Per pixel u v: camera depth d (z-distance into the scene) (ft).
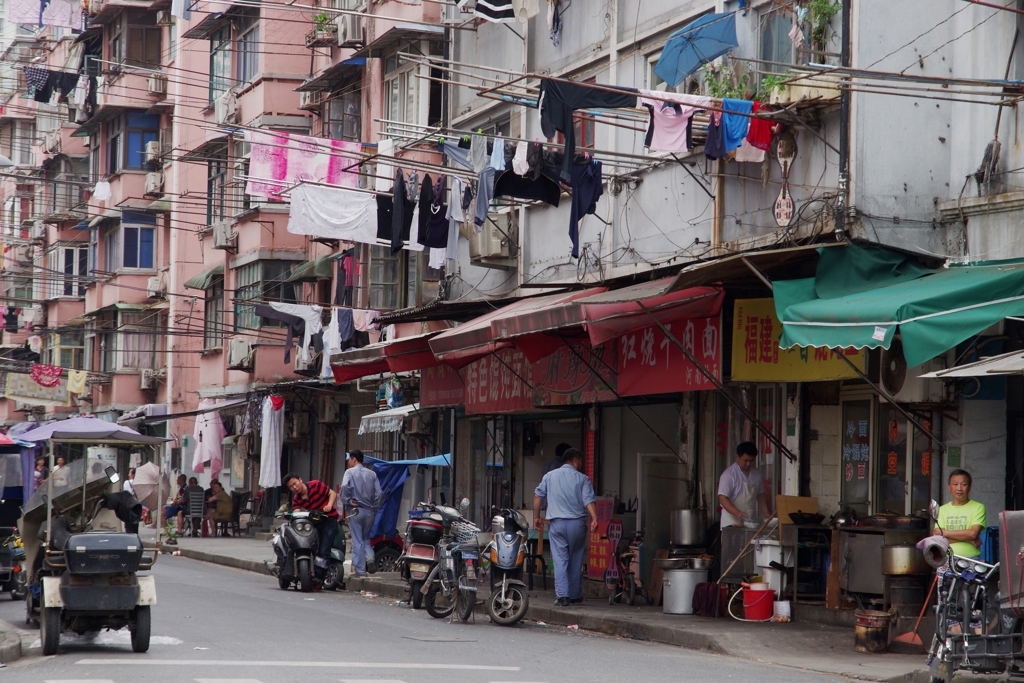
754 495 45.34
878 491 43.14
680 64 45.27
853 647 36.32
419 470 85.20
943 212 40.27
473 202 58.18
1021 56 38.60
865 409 43.91
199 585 60.75
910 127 40.57
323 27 91.76
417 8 79.56
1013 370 30.30
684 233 50.83
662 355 48.85
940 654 28.84
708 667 32.99
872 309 34.06
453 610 46.06
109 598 34.58
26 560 42.55
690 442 52.29
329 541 60.18
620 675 30.81
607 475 59.31
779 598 42.32
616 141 56.29
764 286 44.68
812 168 43.01
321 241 93.09
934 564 29.45
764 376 43.42
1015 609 27.53
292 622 43.57
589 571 53.98
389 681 28.63
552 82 41.75
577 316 44.37
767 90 42.39
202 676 29.58
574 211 47.62
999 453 38.37
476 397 68.44
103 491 39.11
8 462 54.80
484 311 65.31
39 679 29.40
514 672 31.01
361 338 84.69
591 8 59.06
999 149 38.78
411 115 80.48
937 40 40.96
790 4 44.70
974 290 33.42
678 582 44.57
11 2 89.76
